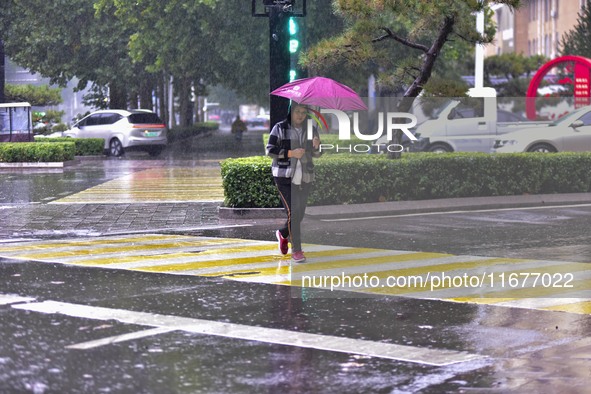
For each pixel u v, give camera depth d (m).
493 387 9.55
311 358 10.66
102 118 61.66
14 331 11.90
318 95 15.63
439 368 10.25
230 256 18.19
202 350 11.01
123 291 14.63
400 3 23.95
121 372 10.05
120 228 22.77
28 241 20.61
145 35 60.94
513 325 12.21
